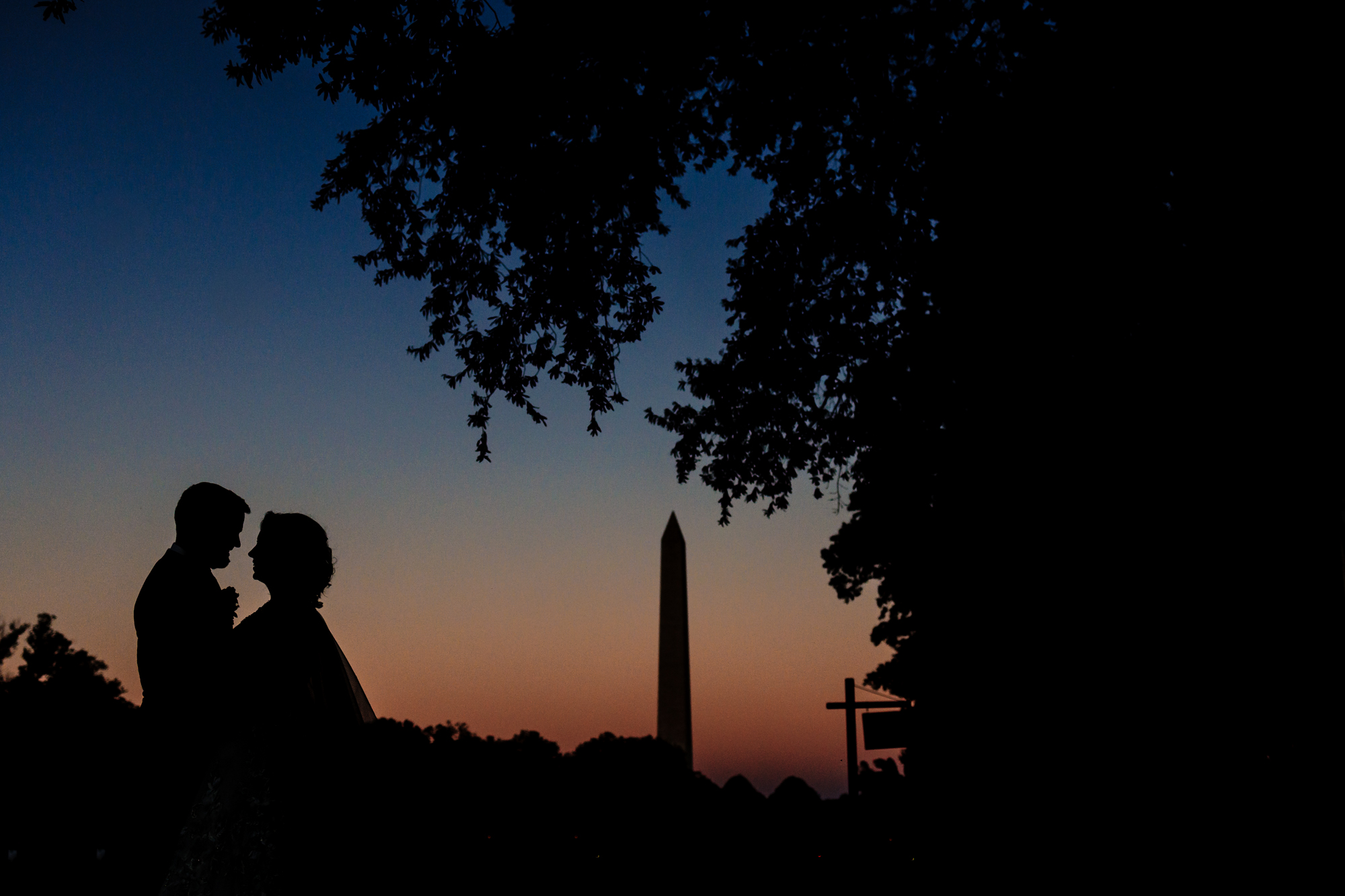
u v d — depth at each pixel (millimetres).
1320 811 8250
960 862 11828
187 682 3881
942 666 12875
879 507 14250
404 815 3996
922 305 12406
